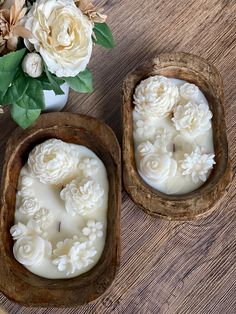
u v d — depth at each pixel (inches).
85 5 15.2
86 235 17.2
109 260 16.3
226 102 19.7
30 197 17.6
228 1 20.7
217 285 17.7
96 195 17.2
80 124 17.9
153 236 18.2
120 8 20.6
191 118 18.1
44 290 16.2
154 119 18.6
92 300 15.9
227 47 20.3
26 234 17.2
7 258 16.6
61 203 17.7
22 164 18.1
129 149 17.8
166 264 17.9
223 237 18.2
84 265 16.8
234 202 18.5
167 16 20.6
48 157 17.3
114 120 19.4
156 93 18.1
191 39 20.4
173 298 17.6
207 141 18.4
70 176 17.9
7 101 15.2
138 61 20.1
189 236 18.2
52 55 14.5
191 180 17.9
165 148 18.1
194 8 20.7
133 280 17.7
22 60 14.8
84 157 18.2
